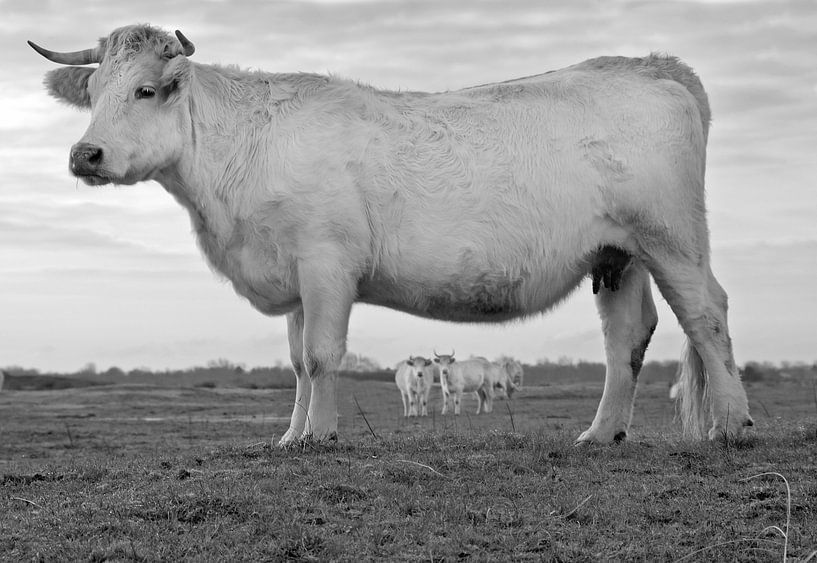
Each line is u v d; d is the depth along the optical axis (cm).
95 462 902
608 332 940
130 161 858
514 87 901
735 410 879
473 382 2955
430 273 859
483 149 863
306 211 849
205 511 626
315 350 851
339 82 911
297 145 862
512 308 892
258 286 888
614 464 778
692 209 891
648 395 3472
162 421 2312
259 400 3519
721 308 898
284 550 547
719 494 670
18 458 1276
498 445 884
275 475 727
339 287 852
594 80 903
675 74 928
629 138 876
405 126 872
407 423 2073
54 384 5144
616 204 873
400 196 853
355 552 548
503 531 589
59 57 902
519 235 859
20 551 563
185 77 873
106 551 550
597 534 583
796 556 531
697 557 535
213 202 881
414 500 651
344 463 770
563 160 866
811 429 961
